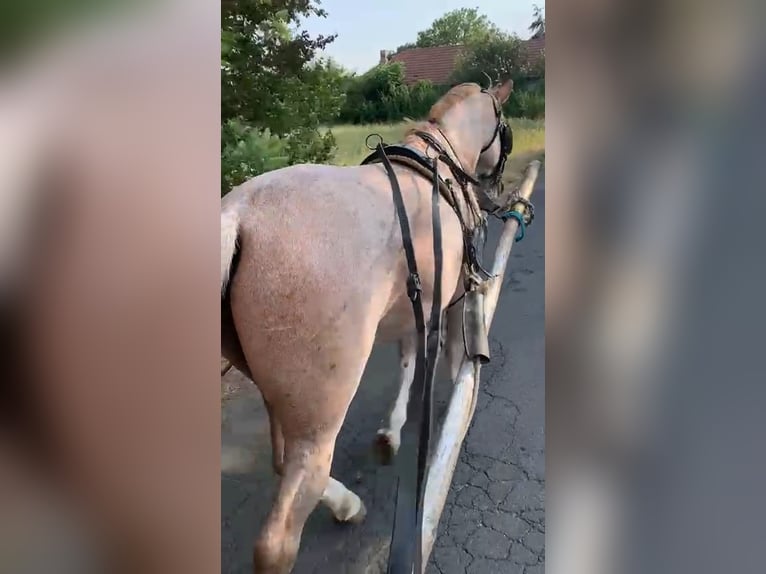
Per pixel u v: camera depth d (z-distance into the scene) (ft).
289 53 11.81
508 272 13.94
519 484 7.47
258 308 4.75
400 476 5.22
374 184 5.50
